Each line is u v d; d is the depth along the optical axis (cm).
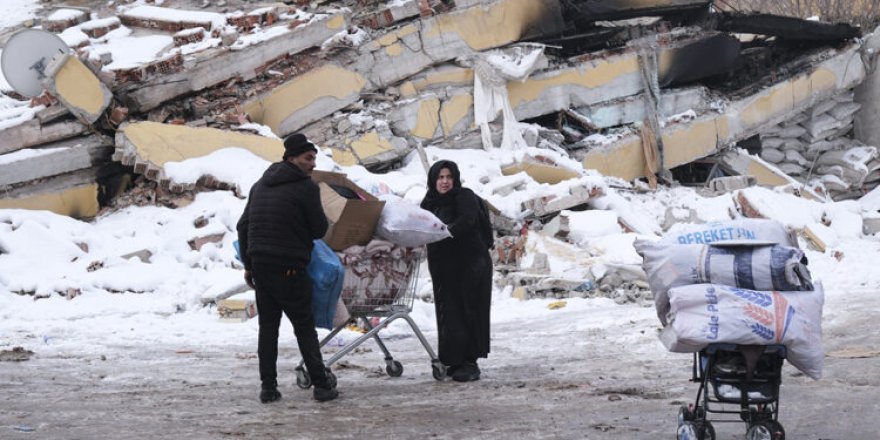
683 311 628
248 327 1459
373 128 2498
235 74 2345
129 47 2458
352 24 2569
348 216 904
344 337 1297
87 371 1039
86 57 2192
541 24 2766
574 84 2822
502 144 2655
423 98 2589
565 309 1585
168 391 905
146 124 2172
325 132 2467
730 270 631
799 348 612
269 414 782
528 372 989
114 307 1627
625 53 2909
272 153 2272
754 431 625
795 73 3188
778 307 615
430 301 1670
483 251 963
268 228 830
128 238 1975
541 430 701
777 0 4481
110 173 2242
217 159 2191
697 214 2588
